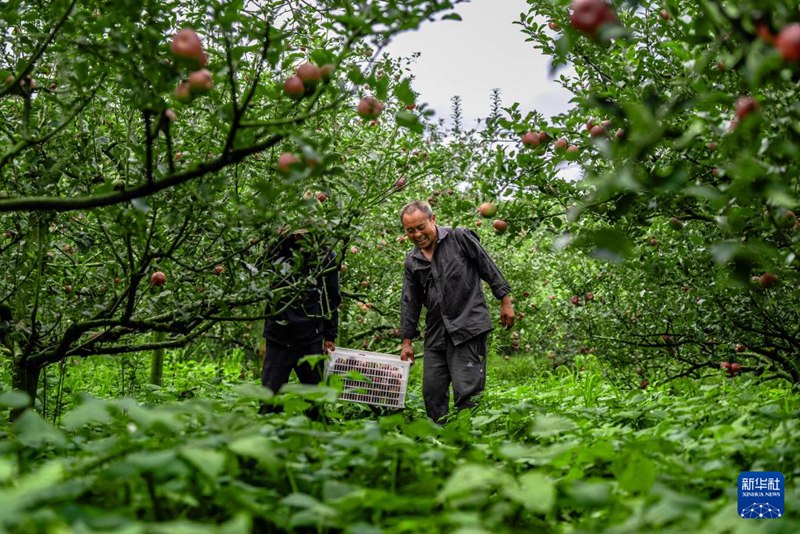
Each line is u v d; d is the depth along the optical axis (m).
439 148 4.59
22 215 3.80
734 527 1.62
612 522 1.88
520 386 7.21
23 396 1.88
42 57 3.31
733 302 5.06
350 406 5.27
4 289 3.96
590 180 1.86
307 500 1.76
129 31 2.44
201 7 3.06
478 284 4.91
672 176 1.83
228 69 2.38
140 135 3.88
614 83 3.56
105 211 3.41
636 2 2.13
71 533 1.33
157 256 3.38
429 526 1.66
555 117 3.61
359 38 2.37
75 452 2.60
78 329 3.72
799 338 5.32
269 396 2.54
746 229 2.68
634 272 6.21
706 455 2.54
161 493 1.97
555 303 7.86
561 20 3.75
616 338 6.93
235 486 1.92
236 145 2.34
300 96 2.49
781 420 2.94
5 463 1.49
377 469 2.42
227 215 3.14
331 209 3.64
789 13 1.66
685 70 2.76
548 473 2.41
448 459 2.37
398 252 6.89
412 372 7.97
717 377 6.74
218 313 4.24
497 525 1.88
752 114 1.96
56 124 3.29
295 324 4.75
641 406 4.20
